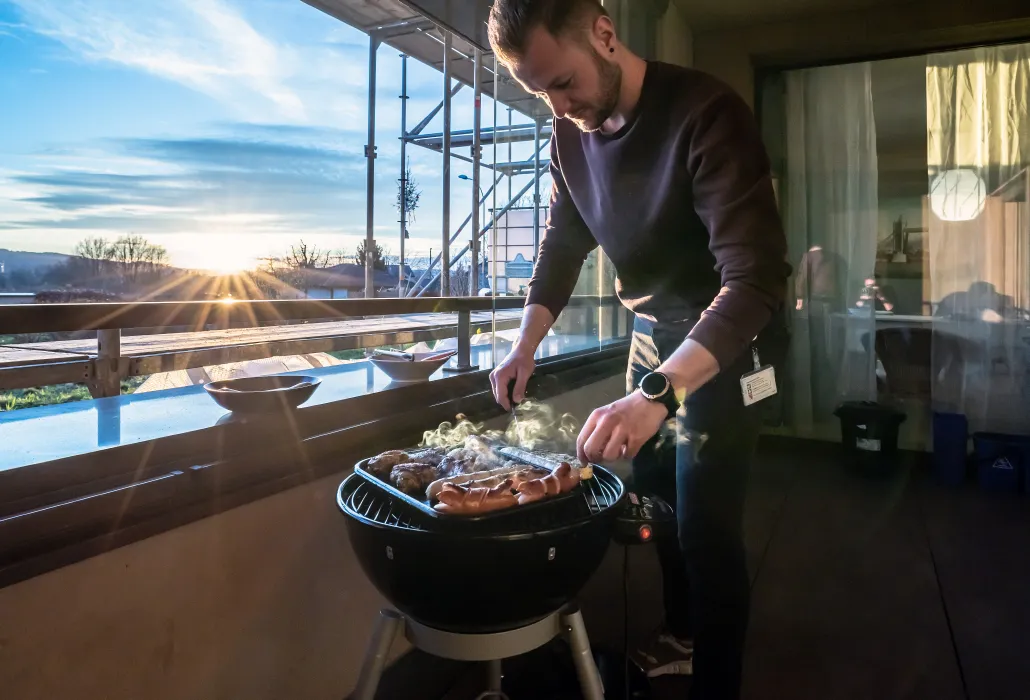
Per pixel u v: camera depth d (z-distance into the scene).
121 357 1.30
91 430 1.11
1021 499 2.98
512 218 3.78
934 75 3.66
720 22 3.54
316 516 1.25
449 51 3.28
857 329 3.95
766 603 1.99
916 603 1.98
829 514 2.78
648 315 1.45
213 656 1.06
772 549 2.41
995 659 1.67
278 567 1.17
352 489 1.03
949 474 3.24
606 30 1.07
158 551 0.97
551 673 1.59
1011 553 2.35
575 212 1.52
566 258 1.52
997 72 3.55
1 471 0.83
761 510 2.83
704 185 1.14
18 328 0.82
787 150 4.00
